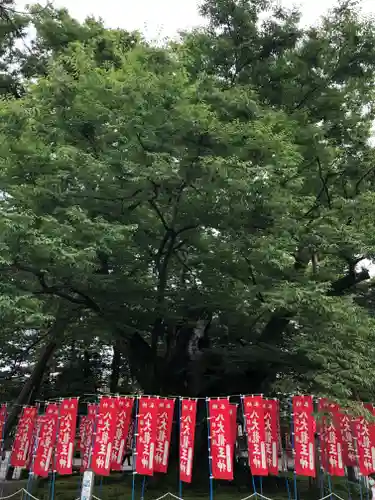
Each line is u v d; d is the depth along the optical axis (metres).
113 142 12.01
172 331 18.62
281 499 14.91
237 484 17.11
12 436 17.73
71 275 12.05
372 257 14.42
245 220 12.87
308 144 15.09
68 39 16.34
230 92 13.99
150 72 11.83
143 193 12.23
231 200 11.92
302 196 13.62
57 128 12.70
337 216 14.25
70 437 11.58
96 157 12.84
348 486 14.71
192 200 12.55
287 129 13.51
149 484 16.14
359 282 16.84
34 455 12.01
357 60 16.98
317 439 12.22
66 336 17.48
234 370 17.30
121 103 11.76
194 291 15.26
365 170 15.81
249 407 11.27
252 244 12.23
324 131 15.44
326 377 11.43
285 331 17.11
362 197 14.02
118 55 13.85
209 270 14.52
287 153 12.12
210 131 11.17
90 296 14.31
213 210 12.80
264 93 17.45
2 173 11.37
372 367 11.84
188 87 12.45
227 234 13.25
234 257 13.27
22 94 19.19
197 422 16.95
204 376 17.64
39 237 10.01
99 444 11.08
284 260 11.70
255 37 17.66
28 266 11.30
